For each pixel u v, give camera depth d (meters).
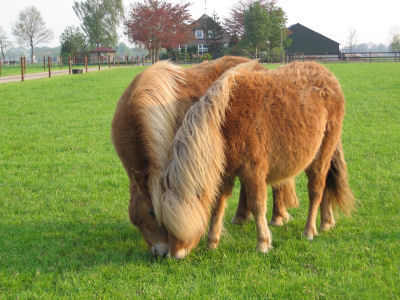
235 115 4.27
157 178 4.16
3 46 98.12
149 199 4.30
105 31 94.25
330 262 4.27
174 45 55.09
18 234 5.37
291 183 5.68
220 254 4.62
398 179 7.44
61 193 7.05
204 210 4.15
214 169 4.14
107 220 5.96
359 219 5.70
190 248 4.39
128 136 4.46
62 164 8.91
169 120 4.48
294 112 4.55
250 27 53.19
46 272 4.31
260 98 4.42
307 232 5.17
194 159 3.98
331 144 5.12
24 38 99.81
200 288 3.80
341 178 5.42
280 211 5.69
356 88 21.44
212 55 58.41
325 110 4.91
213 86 4.35
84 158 9.35
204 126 4.07
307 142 4.66
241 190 5.69
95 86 23.80
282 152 4.54
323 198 5.47
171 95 4.57
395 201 6.29
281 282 3.86
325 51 67.00
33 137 11.40
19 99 18.22
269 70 5.16
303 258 4.43
